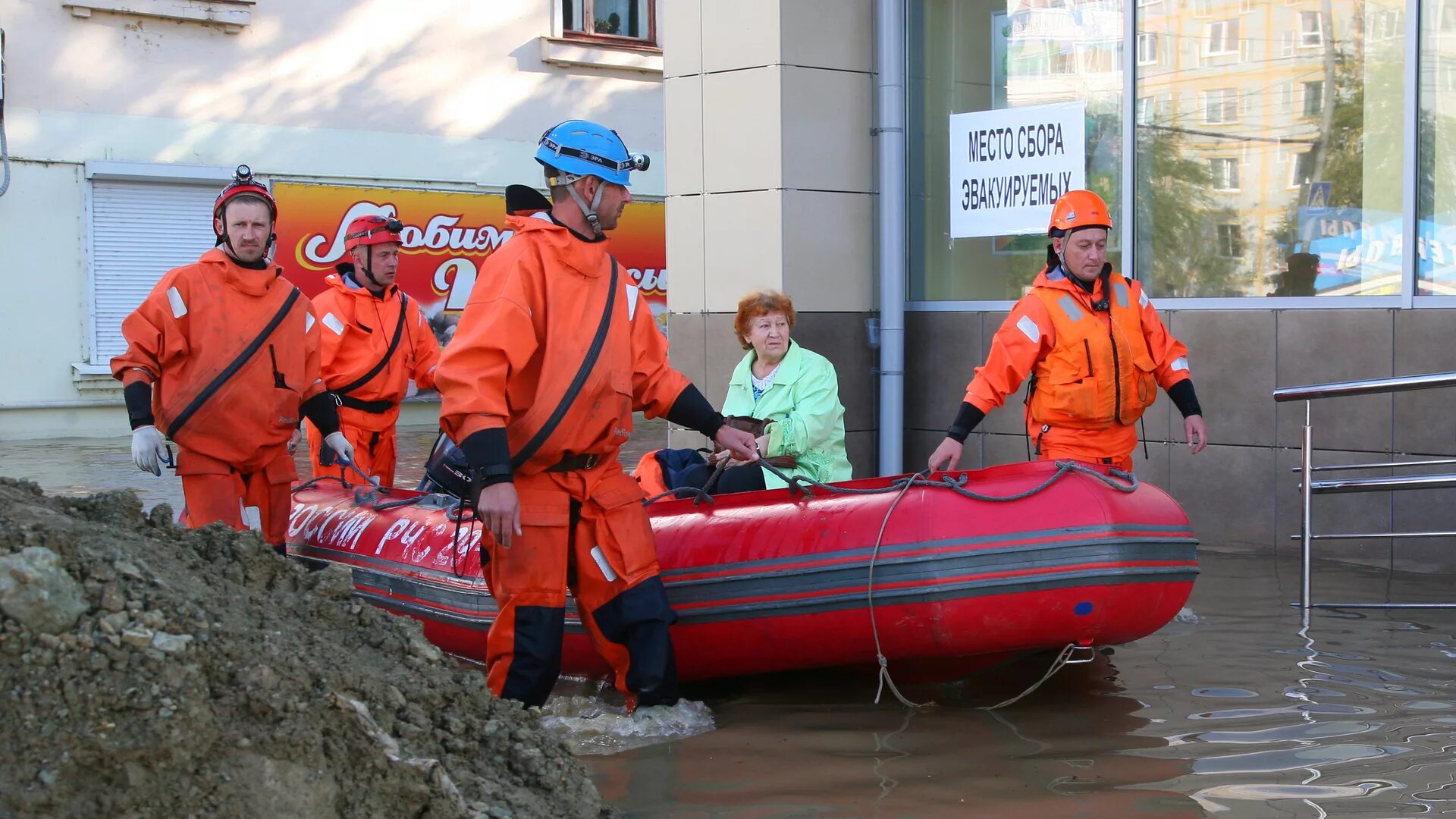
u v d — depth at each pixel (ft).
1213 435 23.98
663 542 15.17
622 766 12.27
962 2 27.73
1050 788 11.39
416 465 38.65
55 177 48.83
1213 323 23.97
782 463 18.31
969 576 14.06
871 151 27.84
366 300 23.11
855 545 14.53
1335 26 22.81
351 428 23.15
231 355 16.78
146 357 16.62
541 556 12.79
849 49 27.37
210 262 16.88
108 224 49.90
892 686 14.38
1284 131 23.50
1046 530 14.12
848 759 12.40
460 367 12.14
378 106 54.39
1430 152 21.80
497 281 12.41
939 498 14.67
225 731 8.38
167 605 8.73
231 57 51.62
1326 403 22.63
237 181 17.13
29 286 48.60
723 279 27.66
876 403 28.07
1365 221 22.57
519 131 57.26
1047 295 16.97
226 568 9.80
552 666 12.87
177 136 50.78
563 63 57.67
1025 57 26.91
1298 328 22.95
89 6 48.80
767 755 12.57
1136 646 16.60
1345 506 22.48
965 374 27.58
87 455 41.96
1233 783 11.39
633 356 13.69
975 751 12.59
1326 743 12.48
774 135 26.63
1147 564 14.14
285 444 17.65
